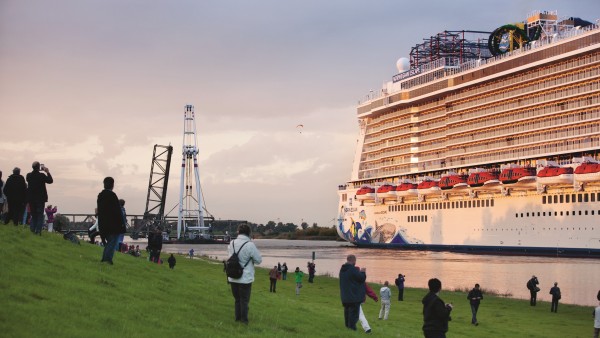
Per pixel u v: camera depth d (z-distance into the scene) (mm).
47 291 21219
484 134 143500
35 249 28141
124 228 29859
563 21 145625
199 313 24016
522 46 146625
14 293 19891
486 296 61469
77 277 24562
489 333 37750
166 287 28000
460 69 156375
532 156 129375
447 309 20281
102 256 30281
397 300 55188
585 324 43250
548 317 46656
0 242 27078
